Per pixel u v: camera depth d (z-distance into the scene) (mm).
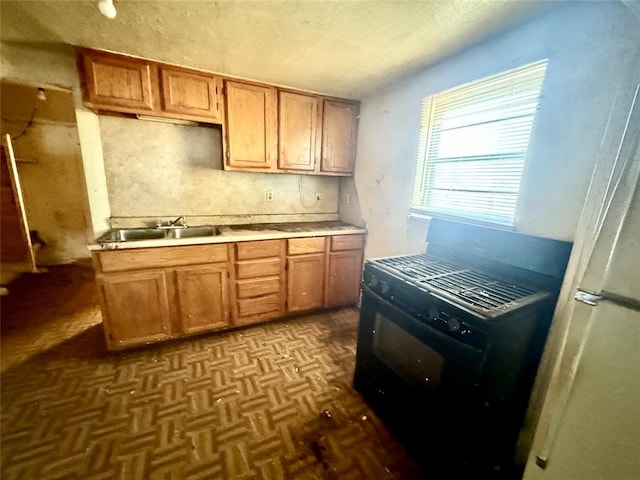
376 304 1564
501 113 1573
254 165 2504
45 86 2311
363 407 1664
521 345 1166
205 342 2287
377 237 2703
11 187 3162
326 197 3264
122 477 1227
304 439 1442
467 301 1148
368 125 2744
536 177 1400
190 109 2180
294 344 2299
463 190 1819
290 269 2574
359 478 1265
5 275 3307
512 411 1244
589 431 779
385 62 1944
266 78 2324
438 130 1991
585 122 1207
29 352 2068
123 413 1557
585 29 1195
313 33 1592
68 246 4055
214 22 1506
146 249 2006
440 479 1229
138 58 1972
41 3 1371
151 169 2426
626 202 704
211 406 1627
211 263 2242
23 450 1330
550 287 1312
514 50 1486
